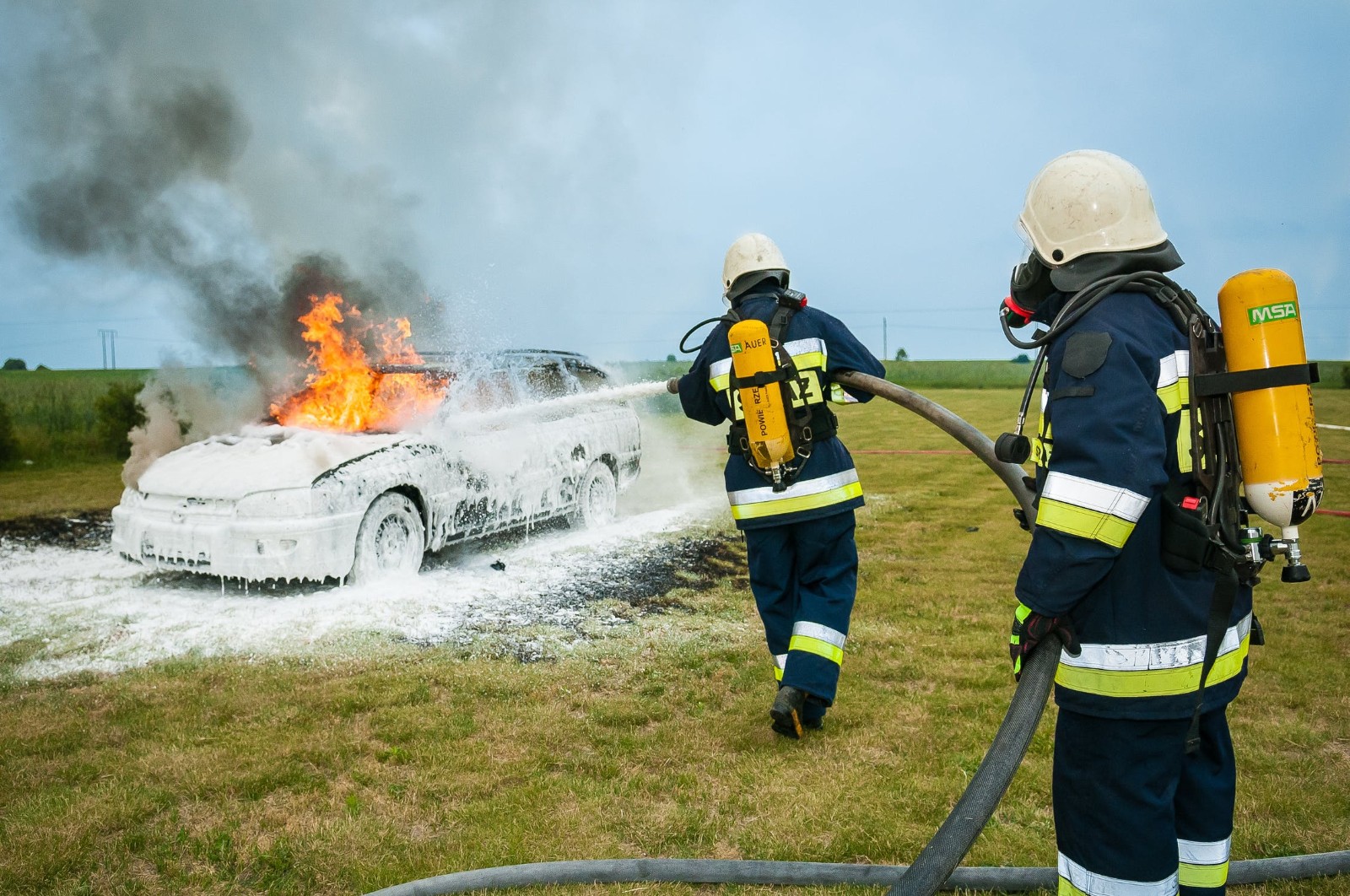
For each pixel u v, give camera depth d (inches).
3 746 149.8
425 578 257.9
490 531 279.1
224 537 226.1
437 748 146.7
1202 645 76.4
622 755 143.7
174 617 225.1
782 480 145.2
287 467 233.6
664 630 211.5
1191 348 77.2
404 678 179.6
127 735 154.6
